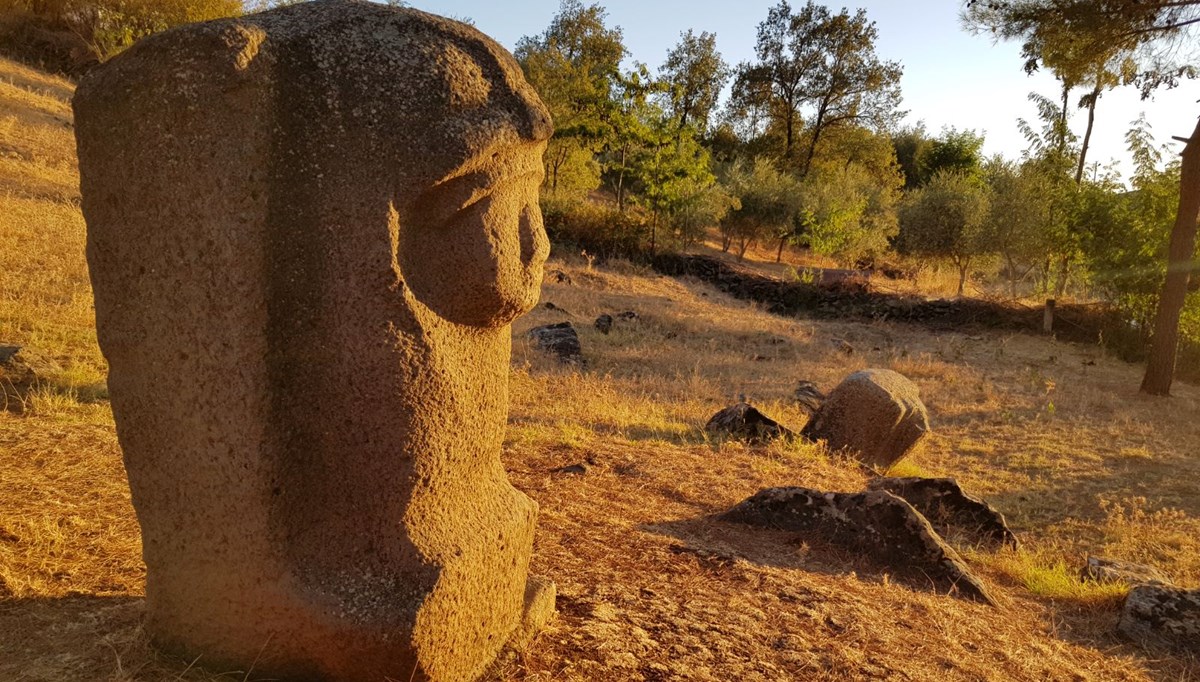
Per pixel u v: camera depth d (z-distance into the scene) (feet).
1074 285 64.08
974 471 25.29
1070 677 11.26
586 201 89.61
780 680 9.03
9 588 7.97
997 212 66.39
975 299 61.62
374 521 6.66
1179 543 19.61
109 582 8.56
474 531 7.25
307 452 6.60
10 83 60.54
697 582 11.76
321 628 6.49
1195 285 46.96
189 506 6.63
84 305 25.55
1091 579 16.17
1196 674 12.33
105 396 18.74
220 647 6.75
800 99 132.67
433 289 6.79
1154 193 49.65
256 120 6.12
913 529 14.70
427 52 6.61
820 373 38.27
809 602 11.71
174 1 76.59
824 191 91.09
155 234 6.31
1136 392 40.06
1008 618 13.33
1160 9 40.78
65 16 77.10
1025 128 65.51
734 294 66.95
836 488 19.47
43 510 10.35
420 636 6.57
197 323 6.31
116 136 6.30
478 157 6.64
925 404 33.76
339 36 6.44
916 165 150.10
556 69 93.86
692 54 145.07
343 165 6.35
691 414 27.22
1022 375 42.09
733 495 17.66
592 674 8.07
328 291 6.43
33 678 6.32
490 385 7.41
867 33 128.47
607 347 38.47
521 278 7.23
